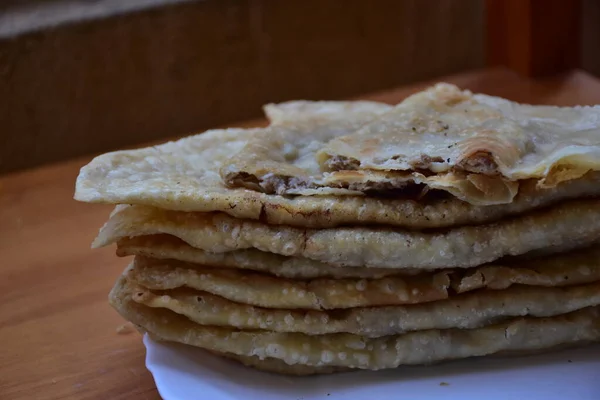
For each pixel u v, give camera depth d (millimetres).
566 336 438
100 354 485
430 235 425
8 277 548
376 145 451
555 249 438
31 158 803
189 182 450
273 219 428
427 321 432
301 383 440
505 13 737
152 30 785
